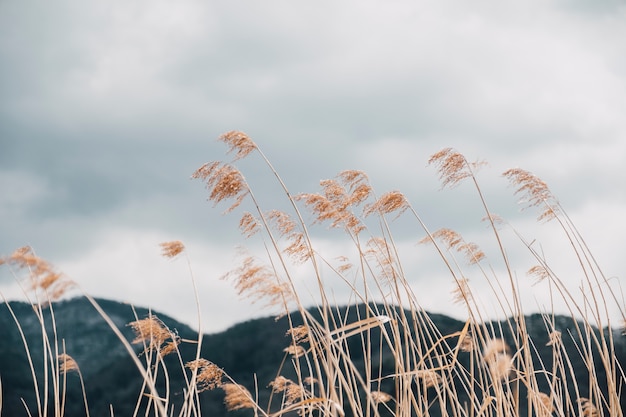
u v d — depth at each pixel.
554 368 6.35
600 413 5.87
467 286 6.18
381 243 6.16
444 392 5.86
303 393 5.14
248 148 5.38
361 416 4.97
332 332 5.00
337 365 4.93
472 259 6.40
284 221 5.51
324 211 5.87
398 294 5.91
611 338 6.21
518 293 6.05
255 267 4.77
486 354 4.28
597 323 6.31
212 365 4.92
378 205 6.16
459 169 6.47
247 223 5.00
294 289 4.84
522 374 5.92
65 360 4.91
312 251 5.30
